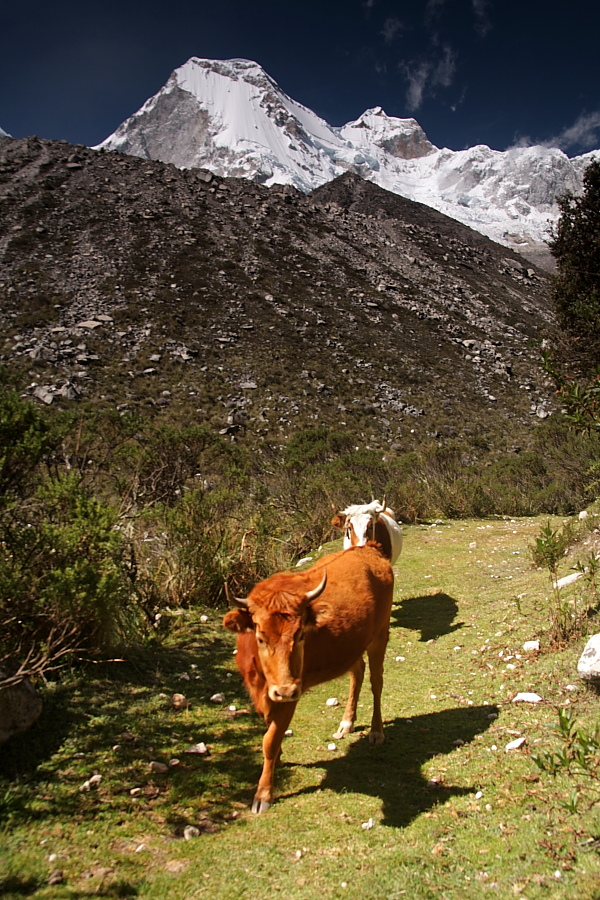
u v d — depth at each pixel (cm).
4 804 349
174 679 565
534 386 4741
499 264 8669
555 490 1764
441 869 300
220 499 943
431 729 471
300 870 312
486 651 627
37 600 493
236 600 388
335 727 502
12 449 583
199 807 377
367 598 454
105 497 824
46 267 4622
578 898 260
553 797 339
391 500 1516
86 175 6688
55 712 455
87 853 322
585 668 446
